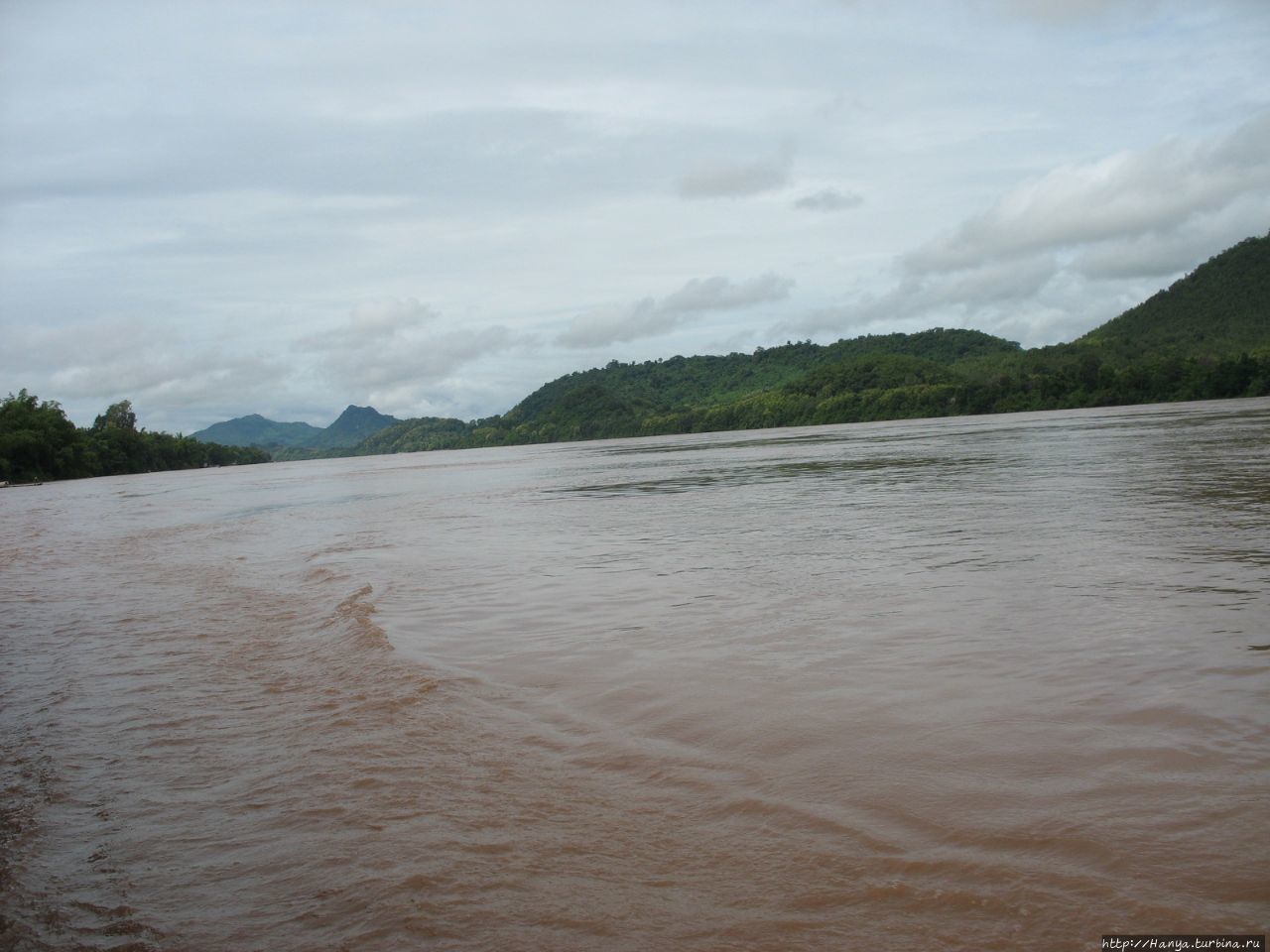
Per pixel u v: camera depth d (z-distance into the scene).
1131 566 12.81
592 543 20.22
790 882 4.99
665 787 6.32
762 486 34.56
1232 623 9.45
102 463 127.12
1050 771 6.16
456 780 6.69
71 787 7.06
